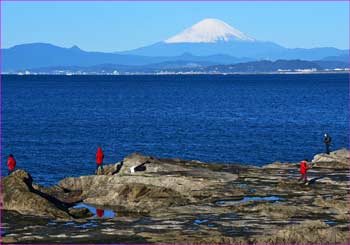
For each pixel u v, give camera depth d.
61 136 161.62
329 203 62.97
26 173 67.31
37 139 154.75
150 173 81.31
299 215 59.00
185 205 65.19
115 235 51.25
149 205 67.31
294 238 49.31
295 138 158.38
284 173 83.31
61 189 77.94
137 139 156.50
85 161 120.12
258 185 75.00
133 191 71.62
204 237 50.16
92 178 80.50
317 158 93.94
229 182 76.94
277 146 143.62
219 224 55.38
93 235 51.25
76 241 49.34
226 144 147.00
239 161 124.19
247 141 152.25
